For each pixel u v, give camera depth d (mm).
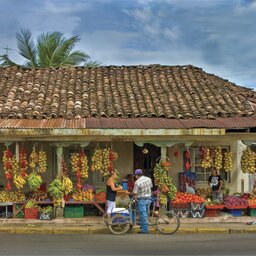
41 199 13188
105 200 13219
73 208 13031
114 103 14414
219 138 13086
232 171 15164
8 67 16984
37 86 15516
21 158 13055
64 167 13148
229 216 13102
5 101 14234
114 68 17391
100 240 10648
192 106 14281
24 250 9320
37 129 12062
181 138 12945
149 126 12469
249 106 14477
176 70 17281
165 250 9359
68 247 9688
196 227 12055
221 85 16188
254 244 10133
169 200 13164
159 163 13141
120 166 14992
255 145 14859
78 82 15984
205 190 14492
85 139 12711
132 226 11906
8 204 12852
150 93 15242
